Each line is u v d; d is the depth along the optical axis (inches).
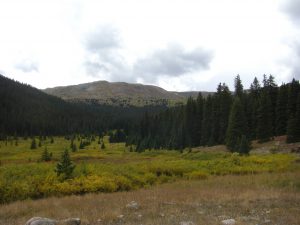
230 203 624.1
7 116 6855.3
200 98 3777.1
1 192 838.5
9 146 4692.4
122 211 583.2
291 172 1168.8
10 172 1055.6
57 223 471.8
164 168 1306.6
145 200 689.0
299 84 2938.0
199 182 1013.2
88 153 3491.6
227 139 2677.2
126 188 1000.2
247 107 3186.5
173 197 713.6
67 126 7421.3
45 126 7052.2
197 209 578.2
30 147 4266.7
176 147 3511.3
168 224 468.8
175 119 4168.3
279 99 2994.6
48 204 698.2
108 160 2288.4
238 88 3678.6
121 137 5792.3
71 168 1039.0
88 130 7199.8
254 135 3046.3
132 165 1365.7
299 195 681.6
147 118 5049.2
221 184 927.7
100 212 568.7
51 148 4382.4
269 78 3336.6
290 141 2474.2
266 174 1116.5
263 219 493.7
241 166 1425.9
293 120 2495.1
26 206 681.6
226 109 3235.7
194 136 3592.5
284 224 462.6
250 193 704.4
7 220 549.3
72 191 909.8
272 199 647.1
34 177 967.0
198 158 2044.8
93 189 926.4
